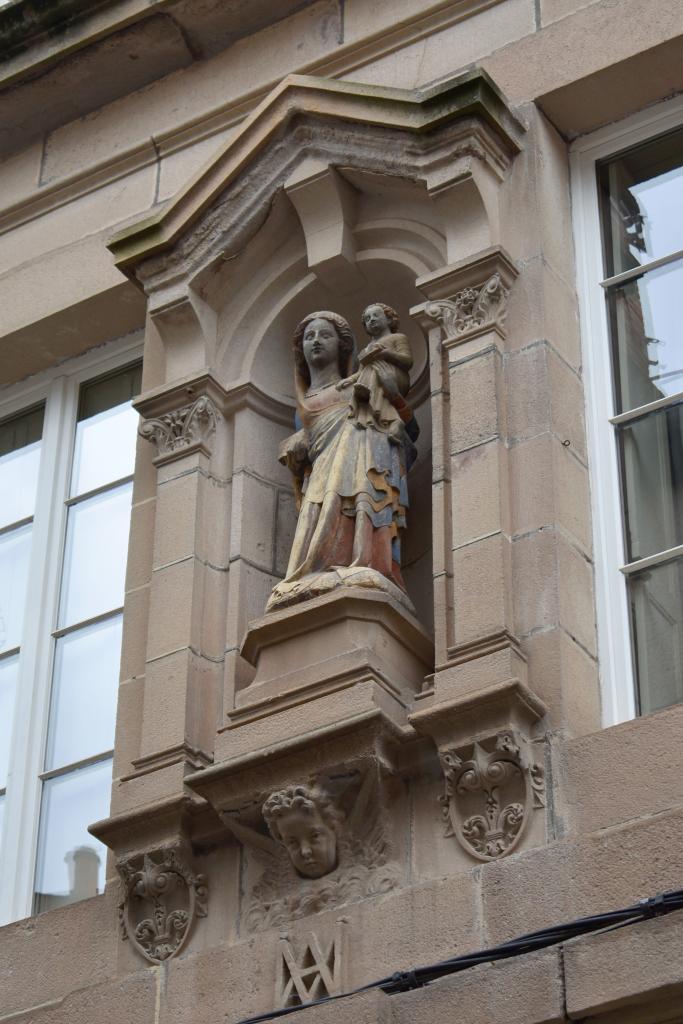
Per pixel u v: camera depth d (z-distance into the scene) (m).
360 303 17.69
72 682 17.98
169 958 15.05
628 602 15.29
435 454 15.84
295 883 14.79
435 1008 13.48
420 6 18.69
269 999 14.34
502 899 13.86
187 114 19.95
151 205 19.69
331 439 16.33
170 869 15.27
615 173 17.27
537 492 15.36
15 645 18.50
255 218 17.62
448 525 15.51
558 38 17.52
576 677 14.73
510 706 14.26
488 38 18.02
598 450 15.98
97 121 20.62
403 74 18.41
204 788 15.05
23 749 17.73
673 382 16.09
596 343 16.47
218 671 16.22
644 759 13.96
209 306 17.80
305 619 15.41
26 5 20.52
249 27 19.86
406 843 14.51
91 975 15.45
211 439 17.25
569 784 14.11
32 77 20.61
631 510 15.66
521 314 16.19
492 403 15.70
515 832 14.08
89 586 18.41
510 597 14.99
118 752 16.28
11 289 20.05
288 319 17.80
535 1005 13.16
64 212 20.28
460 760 14.32
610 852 13.68
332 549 15.79
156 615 16.50
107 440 19.16
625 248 16.91
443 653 15.05
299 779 14.73
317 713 14.91
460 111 16.69
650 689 14.92
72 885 16.92
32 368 19.94
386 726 14.54
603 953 13.09
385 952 14.08
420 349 17.25
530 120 17.16
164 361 18.00
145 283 17.89
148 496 17.47
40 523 18.91
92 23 20.19
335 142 17.38
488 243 16.39
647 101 17.25
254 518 16.91
